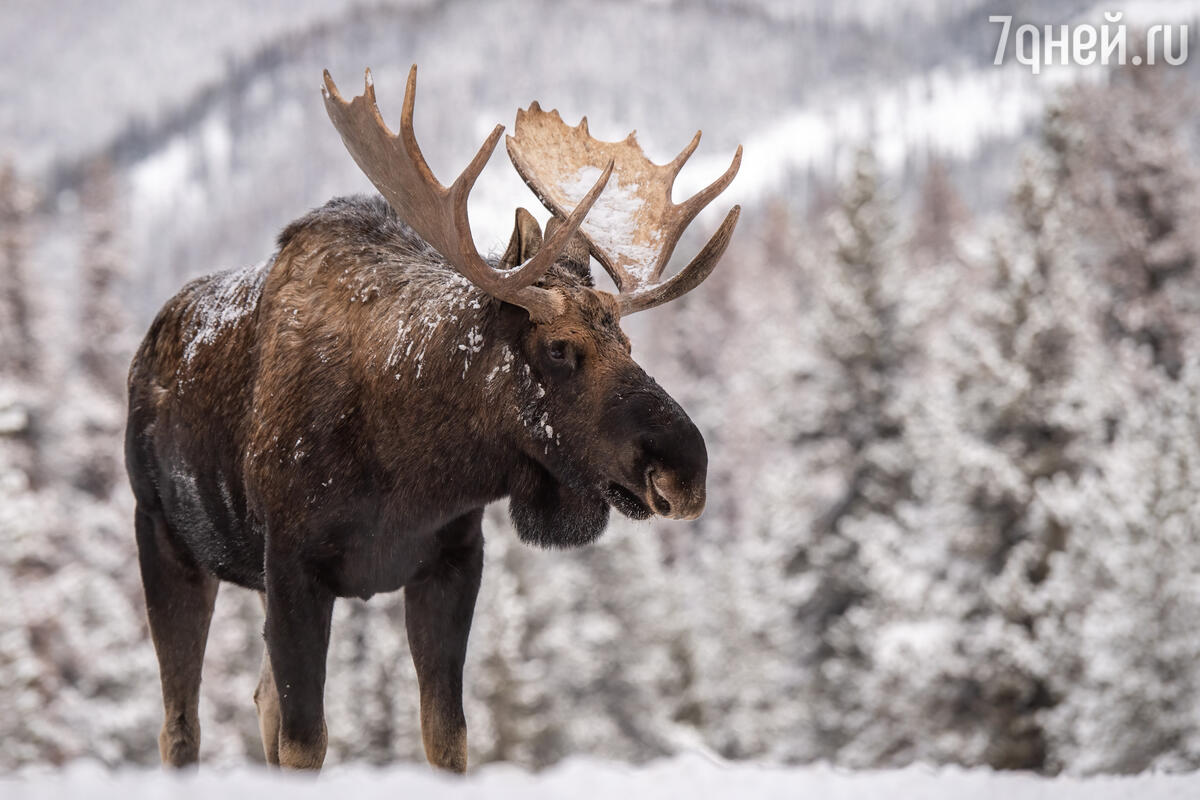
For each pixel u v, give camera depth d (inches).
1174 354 4271.7
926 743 2861.7
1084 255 4458.7
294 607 698.8
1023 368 3097.9
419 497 698.8
